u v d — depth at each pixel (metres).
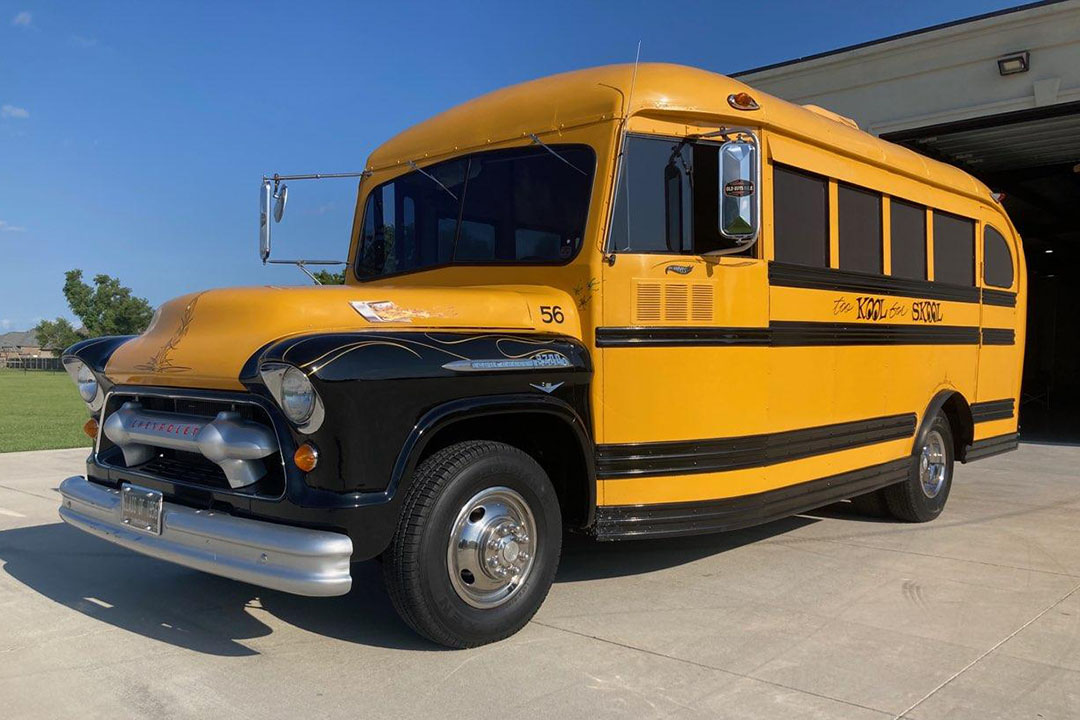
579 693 3.40
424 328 3.77
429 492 3.61
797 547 5.94
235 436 3.53
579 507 4.26
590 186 4.34
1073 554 5.78
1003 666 3.74
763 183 4.88
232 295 3.87
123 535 3.91
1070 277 27.91
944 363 6.91
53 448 11.95
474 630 3.79
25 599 4.65
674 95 4.50
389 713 3.22
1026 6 11.42
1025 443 12.95
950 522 6.85
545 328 4.15
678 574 5.19
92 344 4.64
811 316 5.28
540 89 4.79
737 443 4.70
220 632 4.11
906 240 6.41
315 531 3.30
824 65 13.18
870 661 3.78
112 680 3.53
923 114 12.45
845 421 5.64
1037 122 12.11
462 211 4.92
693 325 4.50
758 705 3.30
